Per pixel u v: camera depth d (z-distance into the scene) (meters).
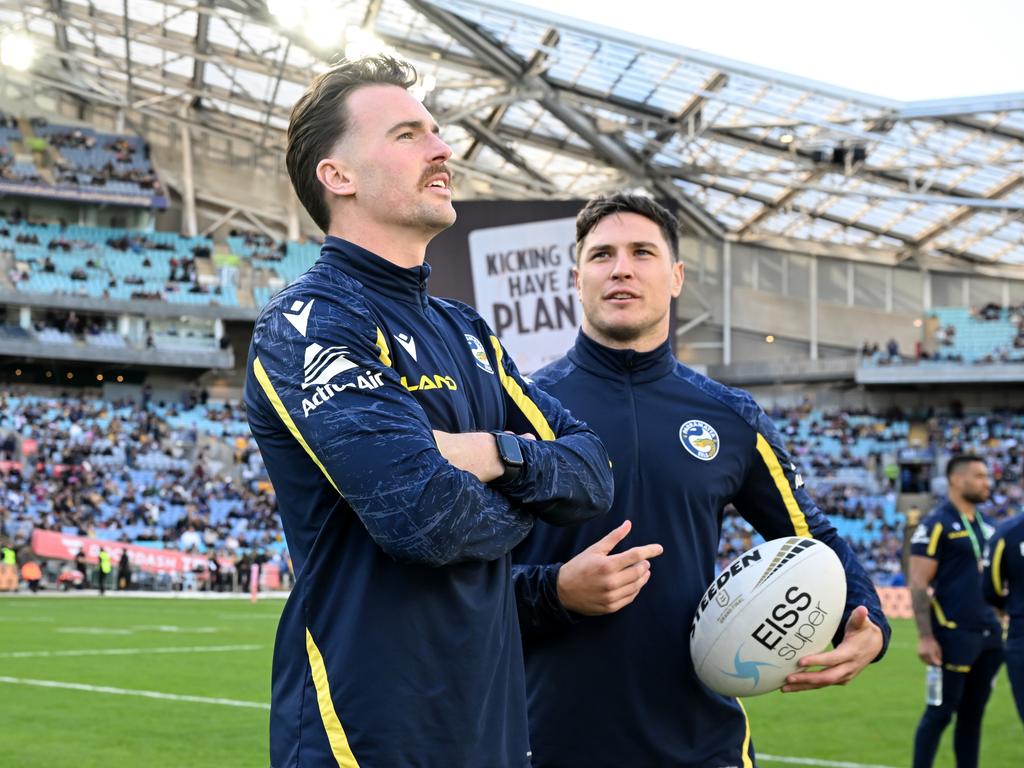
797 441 44.66
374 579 2.30
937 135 33.19
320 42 29.72
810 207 42.47
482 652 2.35
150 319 45.91
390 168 2.50
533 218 12.56
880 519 39.94
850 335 47.22
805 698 12.16
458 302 2.83
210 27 38.12
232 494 39.78
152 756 8.20
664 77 32.62
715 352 47.66
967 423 44.91
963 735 7.37
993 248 43.69
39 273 44.47
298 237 49.69
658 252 3.82
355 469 2.20
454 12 30.61
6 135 46.44
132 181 46.84
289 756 2.32
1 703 10.73
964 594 7.29
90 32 41.22
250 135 48.53
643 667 3.53
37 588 31.38
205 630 19.95
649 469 3.68
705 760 3.53
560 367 3.95
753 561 3.38
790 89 31.12
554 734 3.52
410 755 2.23
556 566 3.20
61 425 40.88
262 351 2.38
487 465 2.36
